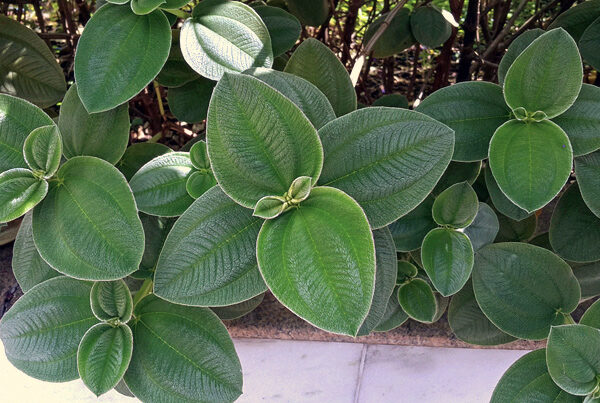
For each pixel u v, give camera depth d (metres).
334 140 0.65
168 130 1.26
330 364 0.99
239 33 0.77
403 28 1.07
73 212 0.67
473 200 0.76
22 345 0.71
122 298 0.70
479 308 0.86
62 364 0.71
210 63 0.75
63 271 0.65
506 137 0.73
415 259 0.86
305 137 0.61
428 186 0.64
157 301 0.73
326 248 0.58
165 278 0.64
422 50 1.61
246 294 0.65
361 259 0.57
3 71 0.90
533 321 0.80
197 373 0.70
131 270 0.65
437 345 0.94
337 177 0.65
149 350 0.71
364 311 0.56
